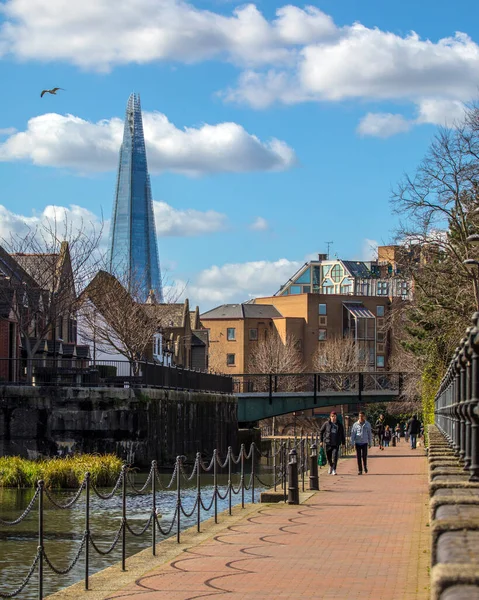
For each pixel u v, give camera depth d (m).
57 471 35.41
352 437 36.22
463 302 46.56
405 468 39.97
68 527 23.66
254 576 13.40
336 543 16.64
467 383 11.44
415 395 75.44
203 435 61.34
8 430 45.91
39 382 49.53
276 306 159.88
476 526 6.19
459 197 47.84
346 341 147.12
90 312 70.44
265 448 85.75
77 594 12.73
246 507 24.02
